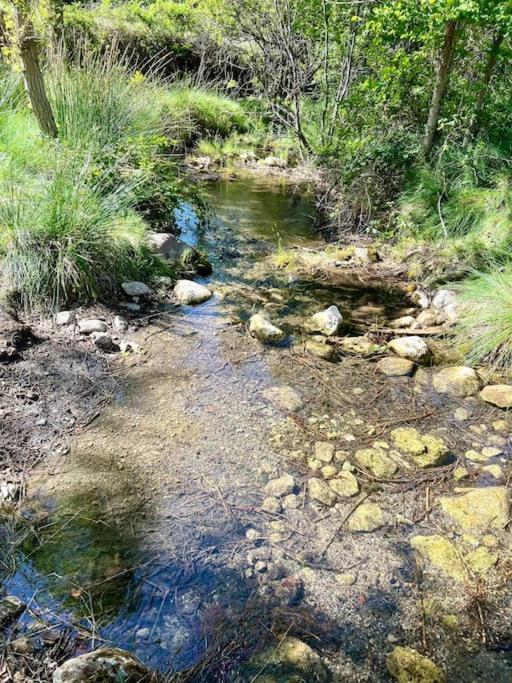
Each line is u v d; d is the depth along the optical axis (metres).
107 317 3.19
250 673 1.51
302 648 1.58
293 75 7.13
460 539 1.99
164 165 4.77
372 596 1.75
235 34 8.18
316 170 6.75
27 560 1.77
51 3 4.38
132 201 4.05
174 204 4.72
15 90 4.75
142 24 9.14
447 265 4.07
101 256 3.40
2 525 1.88
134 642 1.57
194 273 3.97
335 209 5.34
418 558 1.90
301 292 3.92
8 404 2.39
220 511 2.03
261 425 2.51
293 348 3.18
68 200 3.35
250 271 4.20
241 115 8.69
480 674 1.55
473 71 5.19
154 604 1.67
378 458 2.35
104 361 2.82
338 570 1.83
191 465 2.23
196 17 8.73
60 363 2.72
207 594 1.72
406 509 2.10
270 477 2.20
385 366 3.03
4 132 4.07
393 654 1.58
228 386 2.77
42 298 3.09
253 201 5.93
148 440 2.34
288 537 1.94
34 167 3.74
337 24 6.16
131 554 1.83
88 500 2.02
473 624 1.69
